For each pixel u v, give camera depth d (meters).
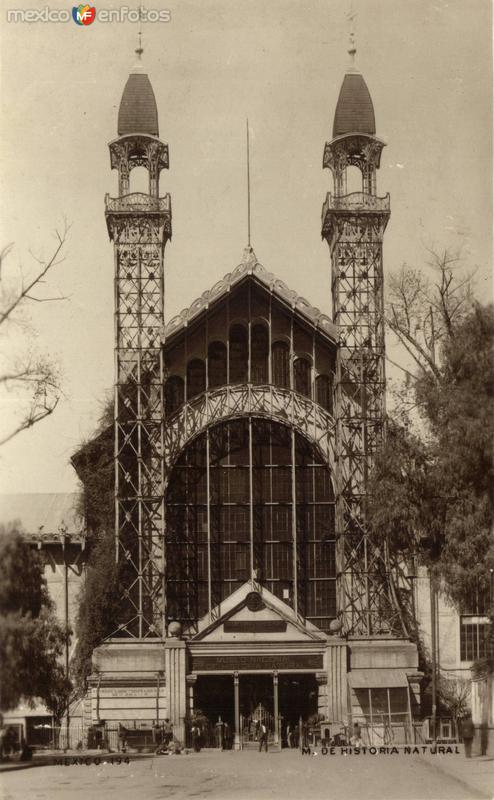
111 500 73.94
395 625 71.50
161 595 71.06
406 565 73.94
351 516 71.94
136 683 68.81
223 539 73.62
